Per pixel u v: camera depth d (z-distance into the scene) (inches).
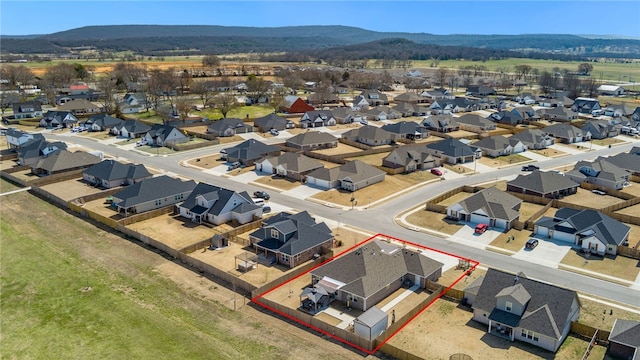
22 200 3435.0
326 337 1865.2
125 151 4825.3
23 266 2443.4
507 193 3257.9
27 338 1868.8
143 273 2375.7
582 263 2490.2
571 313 1891.0
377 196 3521.2
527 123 6353.3
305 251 2482.8
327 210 3245.6
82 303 2106.3
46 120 6097.4
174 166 4279.0
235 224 3002.0
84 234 2842.0
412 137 5393.7
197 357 1740.9
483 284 2039.9
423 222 3046.3
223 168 4220.0
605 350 1785.2
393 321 1978.3
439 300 2153.1
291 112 6983.3
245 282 2209.6
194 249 2610.7
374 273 2164.1
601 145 5290.4
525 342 1849.2
